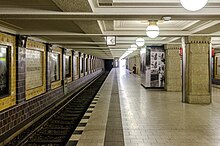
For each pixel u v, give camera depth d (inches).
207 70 400.8
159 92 571.8
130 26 344.2
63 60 589.9
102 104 407.2
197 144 199.6
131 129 246.8
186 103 407.8
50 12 209.6
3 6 204.8
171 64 589.0
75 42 461.4
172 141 207.6
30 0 182.5
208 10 216.5
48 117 350.6
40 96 403.5
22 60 325.1
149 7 214.5
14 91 307.3
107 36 363.6
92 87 831.7
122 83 853.2
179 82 590.6
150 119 290.7
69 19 230.5
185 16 224.4
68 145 198.8
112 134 229.5
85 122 279.1
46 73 447.5
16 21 249.9
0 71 276.4
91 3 191.8
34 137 263.6
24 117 331.0
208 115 310.8
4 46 283.6
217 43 533.6
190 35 390.6
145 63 644.7
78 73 850.8
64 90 587.8
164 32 379.6
